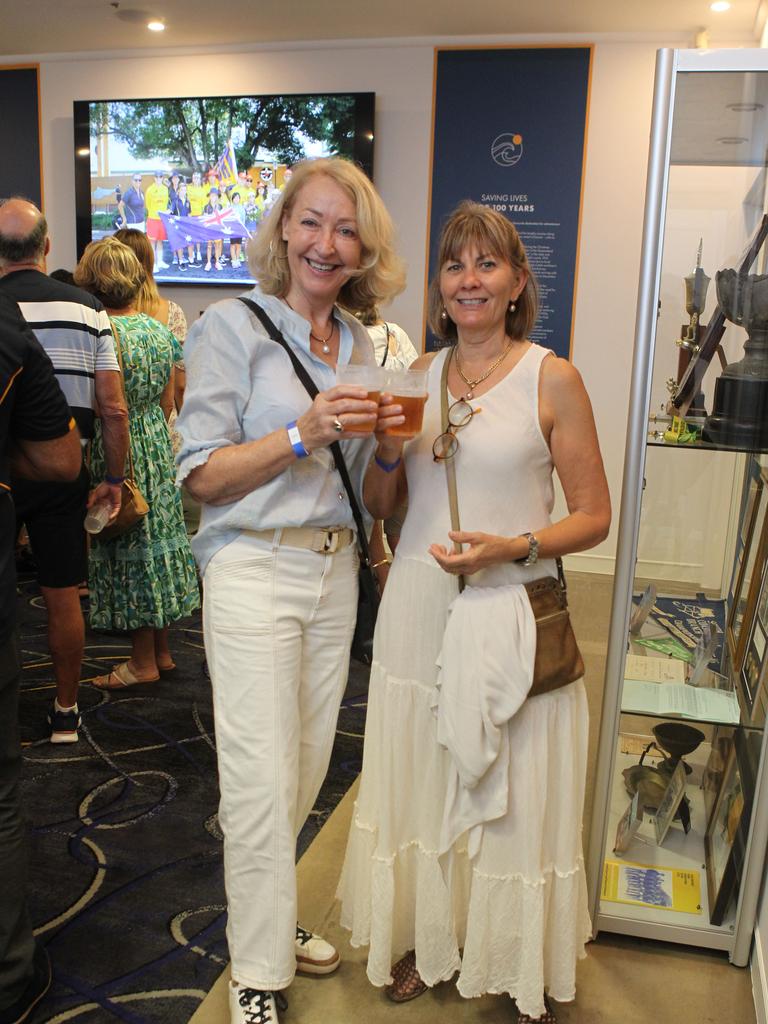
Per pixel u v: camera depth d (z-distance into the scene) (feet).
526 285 5.52
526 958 5.40
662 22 15.21
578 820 5.60
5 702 5.39
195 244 18.40
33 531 8.94
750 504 6.57
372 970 5.75
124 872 7.28
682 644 6.57
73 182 19.08
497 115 16.49
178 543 10.76
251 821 5.32
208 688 11.09
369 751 5.84
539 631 5.31
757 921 6.35
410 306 17.56
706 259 5.78
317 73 17.26
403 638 5.59
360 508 5.74
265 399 5.24
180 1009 5.81
